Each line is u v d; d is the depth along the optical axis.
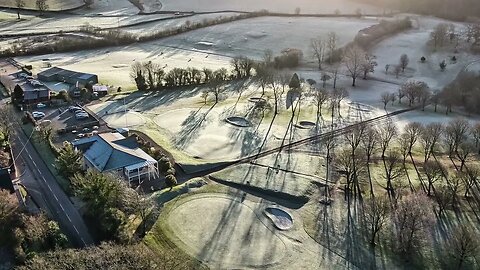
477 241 81.50
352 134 124.38
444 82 195.25
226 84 181.38
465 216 92.94
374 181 106.50
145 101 157.88
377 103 168.00
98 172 94.88
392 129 125.12
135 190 95.69
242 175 108.62
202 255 80.75
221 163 114.31
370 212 88.38
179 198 98.44
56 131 127.75
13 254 75.44
